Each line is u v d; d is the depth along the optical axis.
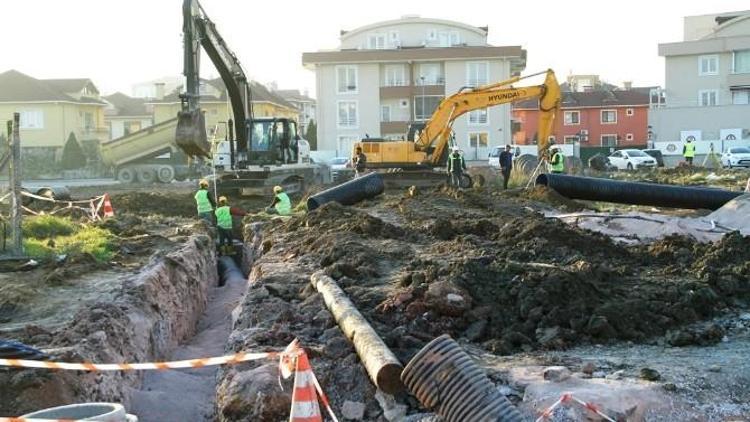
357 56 63.31
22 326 9.73
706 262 10.72
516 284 8.90
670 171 41.50
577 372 6.81
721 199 18.14
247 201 30.62
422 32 67.94
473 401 5.64
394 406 6.38
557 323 8.24
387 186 29.97
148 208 29.34
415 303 8.57
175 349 12.17
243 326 9.30
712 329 8.00
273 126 31.09
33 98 65.06
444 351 5.93
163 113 73.94
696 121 62.16
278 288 10.50
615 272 9.89
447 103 29.89
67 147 62.47
